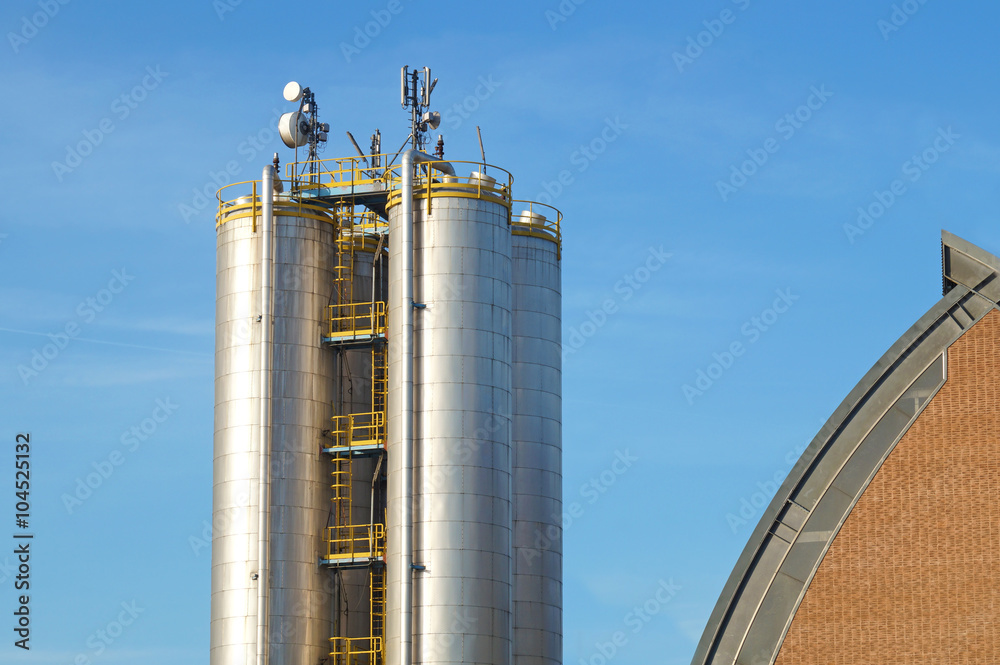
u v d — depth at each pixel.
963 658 48.84
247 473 68.06
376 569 68.00
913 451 50.94
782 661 50.44
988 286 51.69
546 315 75.12
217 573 67.75
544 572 72.00
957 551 49.75
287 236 70.56
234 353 69.56
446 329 67.31
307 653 66.62
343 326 70.88
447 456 66.00
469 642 64.25
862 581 50.34
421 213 68.75
